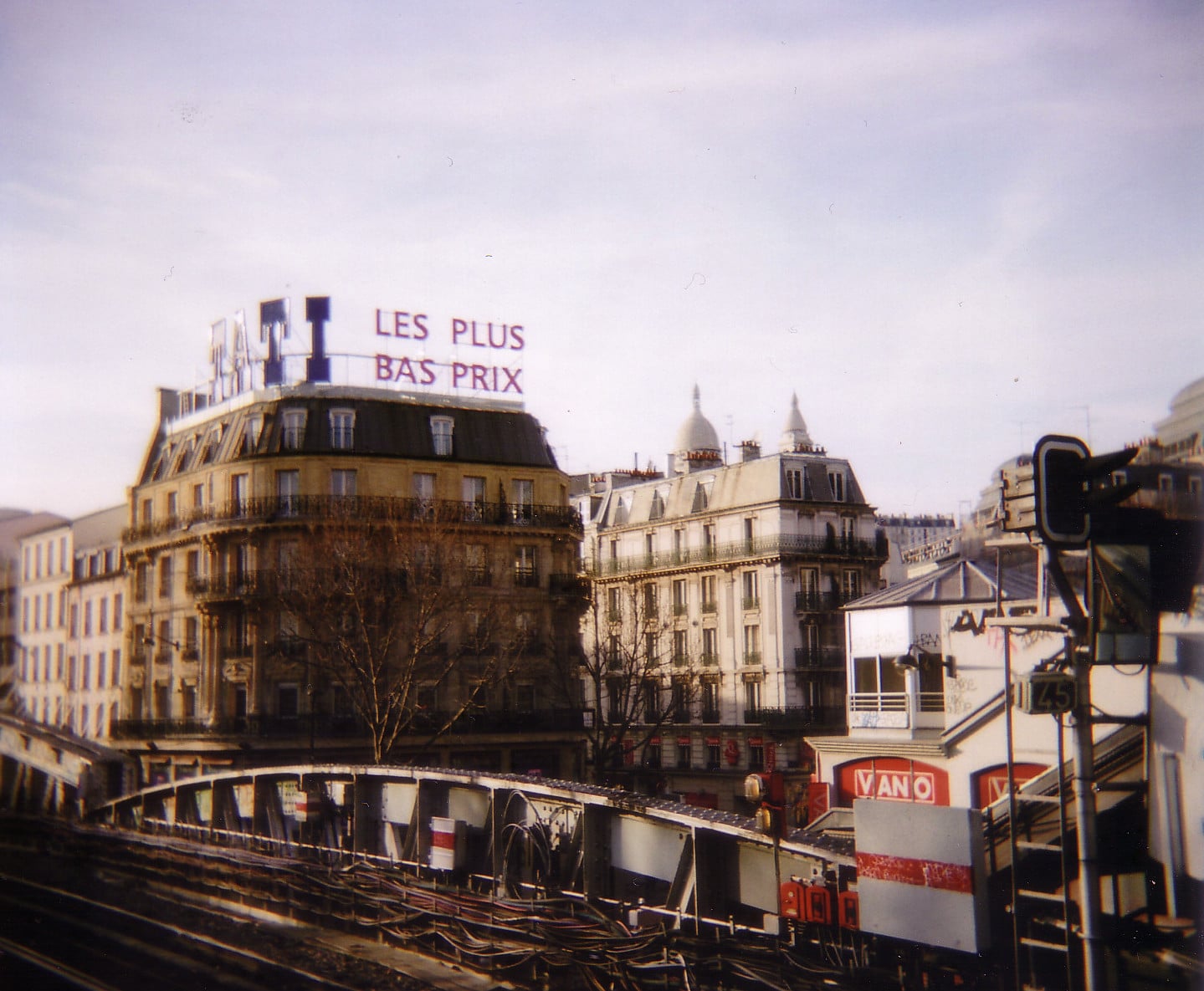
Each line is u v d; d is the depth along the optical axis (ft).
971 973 51.88
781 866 59.11
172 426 199.93
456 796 85.35
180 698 175.83
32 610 189.26
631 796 68.90
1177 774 53.83
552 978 61.21
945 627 98.37
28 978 68.18
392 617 156.76
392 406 181.27
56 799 163.63
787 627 215.92
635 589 245.86
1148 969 49.73
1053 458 45.09
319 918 85.46
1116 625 45.42
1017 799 50.49
